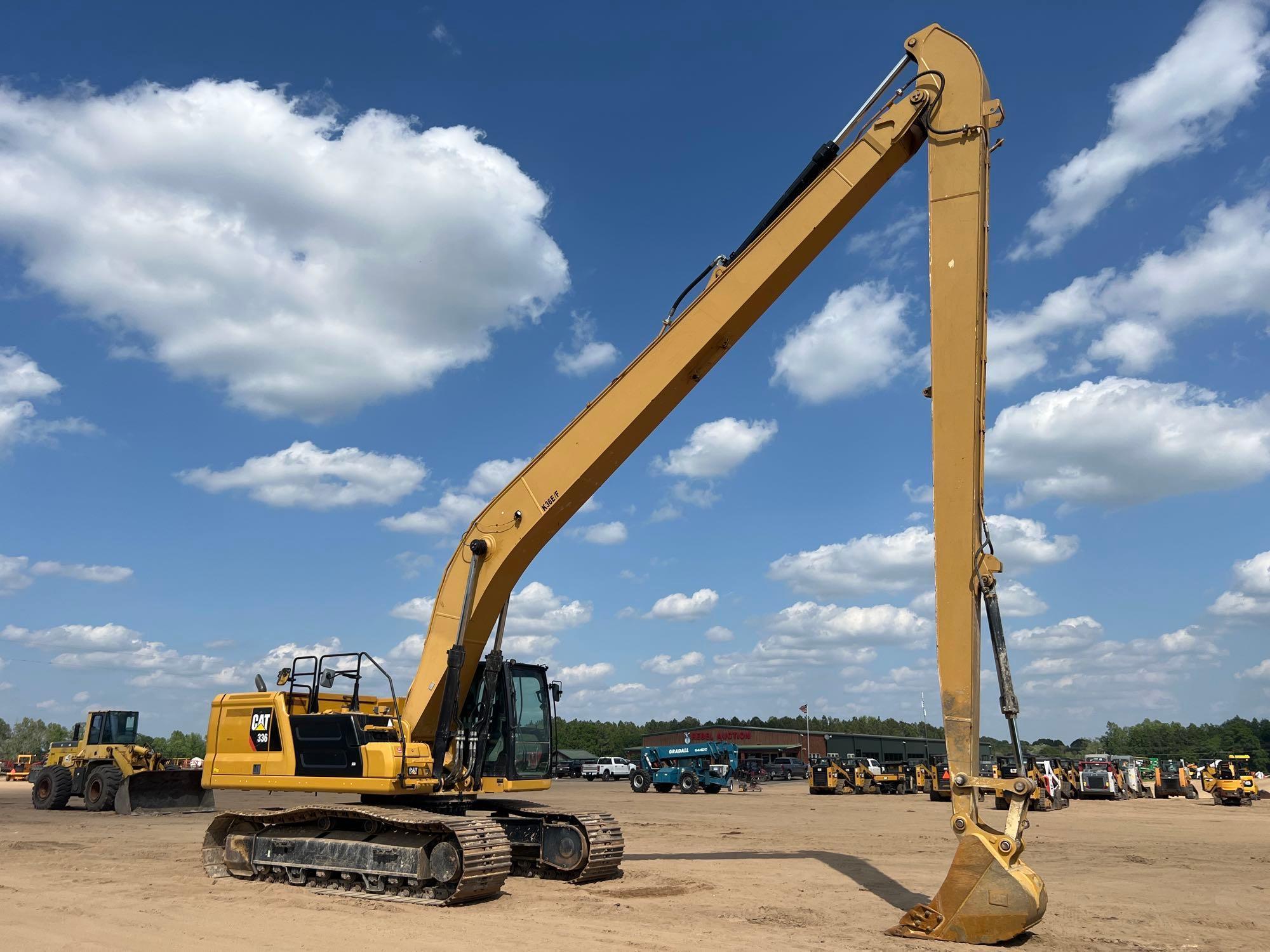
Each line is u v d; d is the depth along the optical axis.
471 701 12.84
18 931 9.13
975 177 9.40
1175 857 16.62
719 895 11.37
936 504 8.96
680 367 11.29
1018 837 8.36
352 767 11.94
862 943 8.48
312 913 10.03
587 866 12.01
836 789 41.62
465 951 8.17
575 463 11.84
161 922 9.58
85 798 26.89
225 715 13.48
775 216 11.09
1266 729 173.00
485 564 12.29
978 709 8.57
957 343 9.14
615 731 149.00
